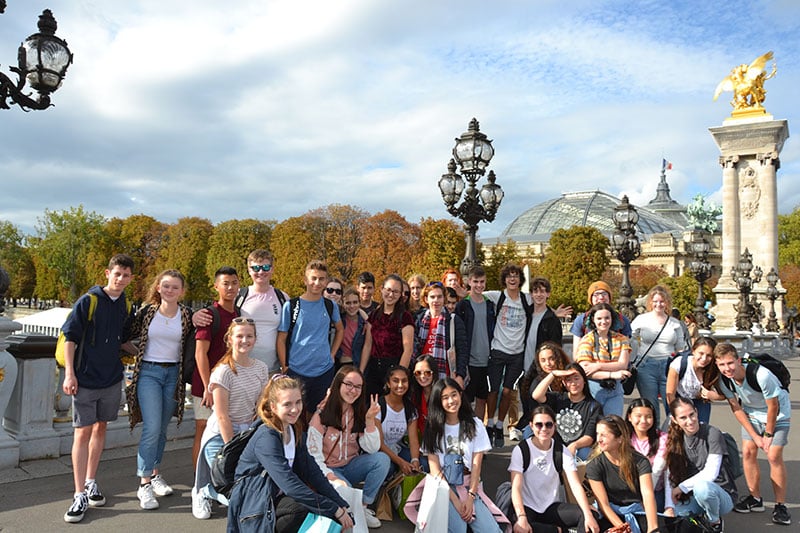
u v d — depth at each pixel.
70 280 73.00
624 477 5.23
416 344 7.42
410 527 5.56
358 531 4.99
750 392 6.14
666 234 111.38
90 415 5.49
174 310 6.11
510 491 5.57
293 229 62.09
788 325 49.41
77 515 5.25
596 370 6.95
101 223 74.69
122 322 5.83
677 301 70.00
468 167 11.92
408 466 5.93
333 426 5.68
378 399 6.26
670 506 5.39
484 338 8.10
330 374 6.39
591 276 63.50
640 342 7.71
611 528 5.10
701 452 5.66
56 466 6.73
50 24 8.34
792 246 81.81
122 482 6.39
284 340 6.29
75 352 5.49
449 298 8.35
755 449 6.24
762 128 49.06
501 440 8.49
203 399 5.86
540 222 160.50
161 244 77.88
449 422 5.55
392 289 7.05
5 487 6.05
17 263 90.81
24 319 15.52
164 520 5.37
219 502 5.60
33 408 6.97
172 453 7.66
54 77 8.23
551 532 5.29
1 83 8.01
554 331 7.98
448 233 52.22
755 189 49.88
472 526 5.29
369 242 58.91
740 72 51.09
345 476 5.73
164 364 5.98
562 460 5.47
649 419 5.70
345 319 7.11
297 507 4.53
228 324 6.16
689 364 6.66
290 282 61.28
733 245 50.31
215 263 69.56
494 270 56.62
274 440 4.54
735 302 48.69
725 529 5.75
